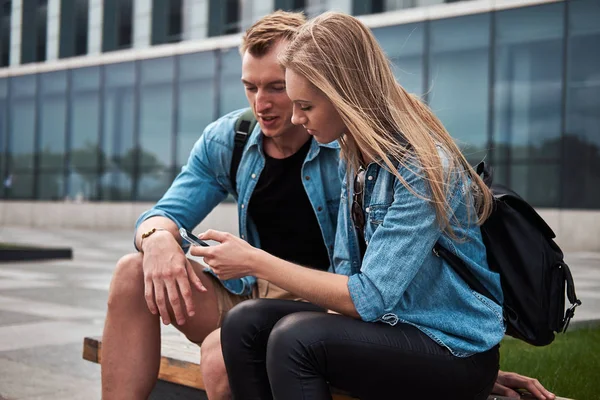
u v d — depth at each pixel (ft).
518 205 6.20
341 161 7.22
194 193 7.90
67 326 15.44
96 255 36.86
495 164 47.44
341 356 5.52
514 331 6.20
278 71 7.02
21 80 76.59
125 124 68.90
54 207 73.46
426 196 5.70
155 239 6.81
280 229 7.80
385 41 52.03
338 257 6.72
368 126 5.79
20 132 76.54
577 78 44.96
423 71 50.31
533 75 46.29
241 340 5.98
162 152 66.49
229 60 62.75
